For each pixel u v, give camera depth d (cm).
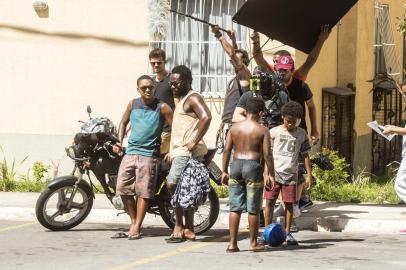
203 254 1140
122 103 1797
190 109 1221
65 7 1802
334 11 1377
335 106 2047
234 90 1354
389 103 2430
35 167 1769
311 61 1384
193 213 1253
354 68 2089
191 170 1208
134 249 1177
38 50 1811
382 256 1136
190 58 1769
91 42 1797
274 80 1266
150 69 1784
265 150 1136
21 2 1809
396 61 2456
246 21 1381
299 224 1385
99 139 1285
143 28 1781
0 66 1820
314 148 1877
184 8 1770
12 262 1075
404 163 1338
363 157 2192
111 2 1788
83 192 1334
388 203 1585
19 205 1509
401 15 2498
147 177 1251
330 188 1653
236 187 1148
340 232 1363
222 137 1371
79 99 1808
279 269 1036
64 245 1206
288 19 1380
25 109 1820
